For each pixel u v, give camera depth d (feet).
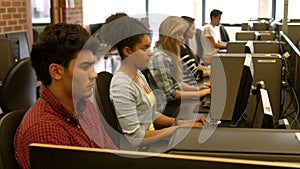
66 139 3.45
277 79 7.58
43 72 3.63
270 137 3.24
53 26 3.64
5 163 3.57
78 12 21.09
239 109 5.71
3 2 13.23
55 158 2.55
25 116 3.70
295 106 7.82
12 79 8.50
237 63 6.83
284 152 2.94
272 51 10.71
